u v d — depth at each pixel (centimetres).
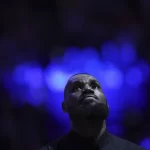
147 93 2494
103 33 2741
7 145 1994
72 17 2770
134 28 2711
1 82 2362
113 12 2767
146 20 2719
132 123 2350
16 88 2352
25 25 2669
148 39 2675
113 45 2672
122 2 2783
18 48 2548
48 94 2386
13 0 2712
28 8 2742
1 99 2245
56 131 2233
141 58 2609
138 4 2742
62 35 2714
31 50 2561
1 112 2156
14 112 2202
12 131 2052
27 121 2166
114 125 2338
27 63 2488
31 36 2631
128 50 2631
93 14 2792
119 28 2742
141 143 2236
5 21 2641
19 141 2027
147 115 2406
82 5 2792
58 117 2309
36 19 2731
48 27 2725
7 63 2456
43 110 2286
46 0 2773
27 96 2330
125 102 2464
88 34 2736
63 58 2575
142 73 2552
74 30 2739
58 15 2783
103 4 2781
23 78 2408
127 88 2508
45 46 2627
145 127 2339
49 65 2519
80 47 2688
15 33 2620
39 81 2431
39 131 2164
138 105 2448
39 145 2072
